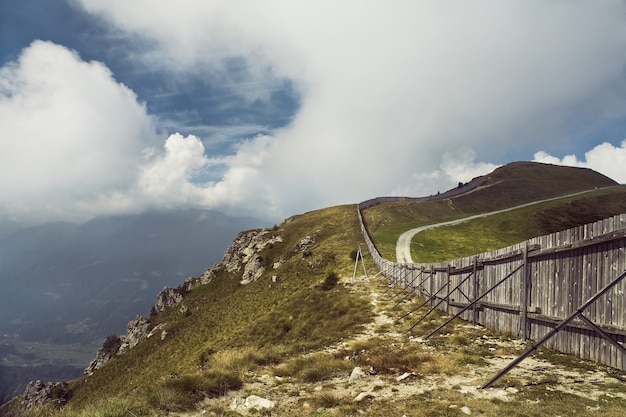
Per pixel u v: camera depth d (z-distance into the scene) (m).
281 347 17.30
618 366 8.98
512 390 8.31
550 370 9.62
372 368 11.38
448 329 16.97
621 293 8.80
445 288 22.03
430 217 114.00
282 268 65.44
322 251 64.25
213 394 10.02
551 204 121.75
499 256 15.30
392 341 16.23
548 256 11.95
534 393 7.98
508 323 14.48
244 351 15.41
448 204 131.50
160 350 68.12
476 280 17.70
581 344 10.35
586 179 181.12
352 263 53.72
